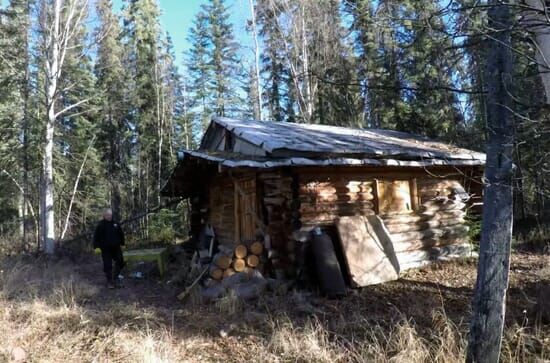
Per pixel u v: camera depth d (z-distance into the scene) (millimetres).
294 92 19172
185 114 29875
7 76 17234
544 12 3494
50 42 15570
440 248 10242
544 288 6852
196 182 13008
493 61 4574
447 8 4066
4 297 7660
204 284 8312
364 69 12906
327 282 7531
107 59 22188
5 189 20391
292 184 8398
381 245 8766
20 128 18484
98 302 7879
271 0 18469
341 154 8445
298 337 5547
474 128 9102
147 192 23922
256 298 7410
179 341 5719
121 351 5281
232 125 10078
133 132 26047
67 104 20844
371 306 6984
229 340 5746
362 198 9234
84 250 16062
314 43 17422
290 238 8344
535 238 12625
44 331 5961
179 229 20609
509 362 4598
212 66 31391
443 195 10766
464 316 6078
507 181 4484
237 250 8273
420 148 10188
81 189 22516
